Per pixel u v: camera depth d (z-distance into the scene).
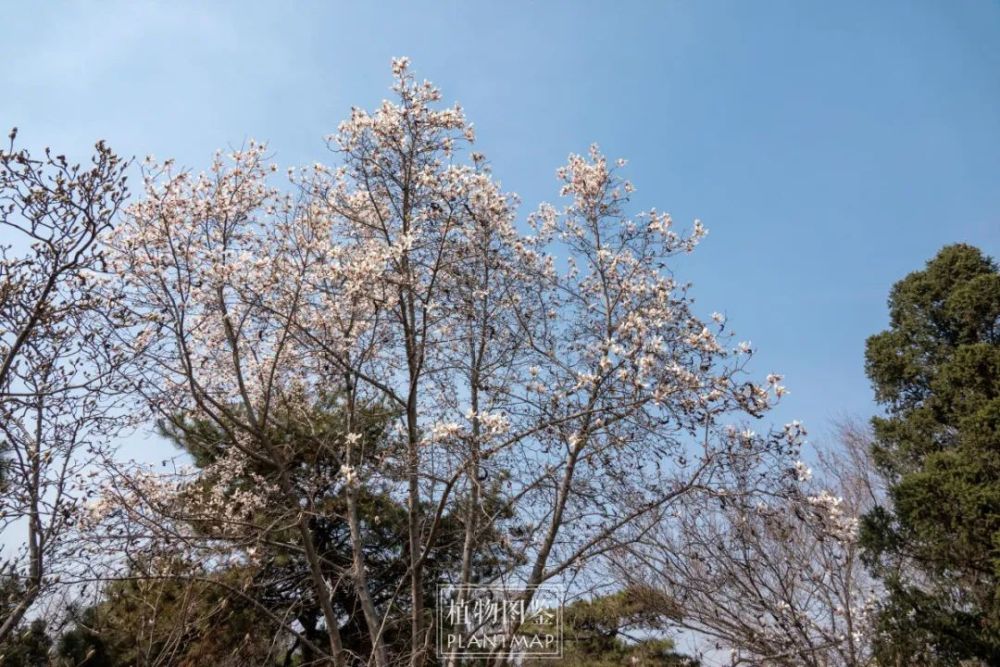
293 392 10.12
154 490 8.70
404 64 9.59
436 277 9.62
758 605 8.95
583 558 8.16
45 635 8.52
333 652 8.08
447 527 10.59
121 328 7.79
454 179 8.98
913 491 10.48
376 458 9.38
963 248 16.02
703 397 7.47
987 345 12.77
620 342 8.71
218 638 9.88
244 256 8.80
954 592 10.21
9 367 6.98
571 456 8.45
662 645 11.33
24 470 6.97
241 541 8.34
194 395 8.02
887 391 15.81
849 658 9.12
